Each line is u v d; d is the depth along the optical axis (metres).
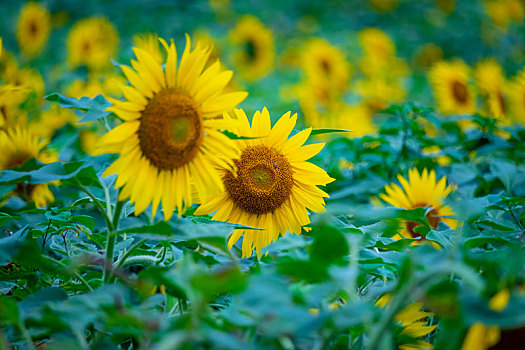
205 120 2.61
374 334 1.65
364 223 2.79
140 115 2.57
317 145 2.79
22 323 1.86
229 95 2.60
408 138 3.27
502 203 2.81
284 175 2.77
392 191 2.96
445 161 3.28
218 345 1.61
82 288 2.61
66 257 2.72
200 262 2.55
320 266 1.81
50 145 3.43
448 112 3.70
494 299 1.89
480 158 3.33
